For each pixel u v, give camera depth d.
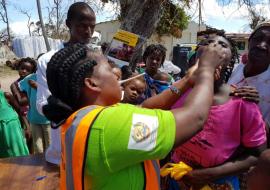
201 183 1.84
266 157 1.23
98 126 1.19
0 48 23.81
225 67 1.78
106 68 1.35
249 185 1.29
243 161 1.82
